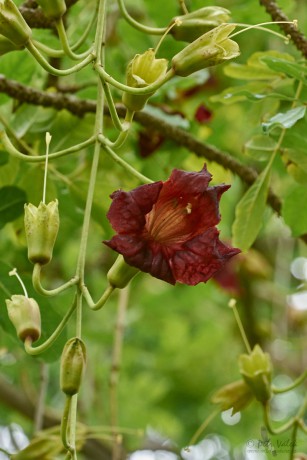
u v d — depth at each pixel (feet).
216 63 3.69
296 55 5.78
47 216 3.54
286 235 7.46
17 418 6.88
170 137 5.00
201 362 7.88
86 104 4.81
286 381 7.90
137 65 3.71
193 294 7.59
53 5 3.68
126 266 3.54
